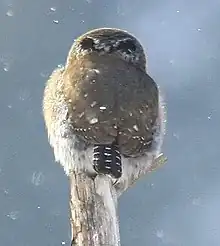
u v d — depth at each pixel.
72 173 7.55
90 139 7.59
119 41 8.44
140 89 8.00
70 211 7.23
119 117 7.69
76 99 7.84
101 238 6.89
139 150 7.70
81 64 8.27
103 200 7.16
